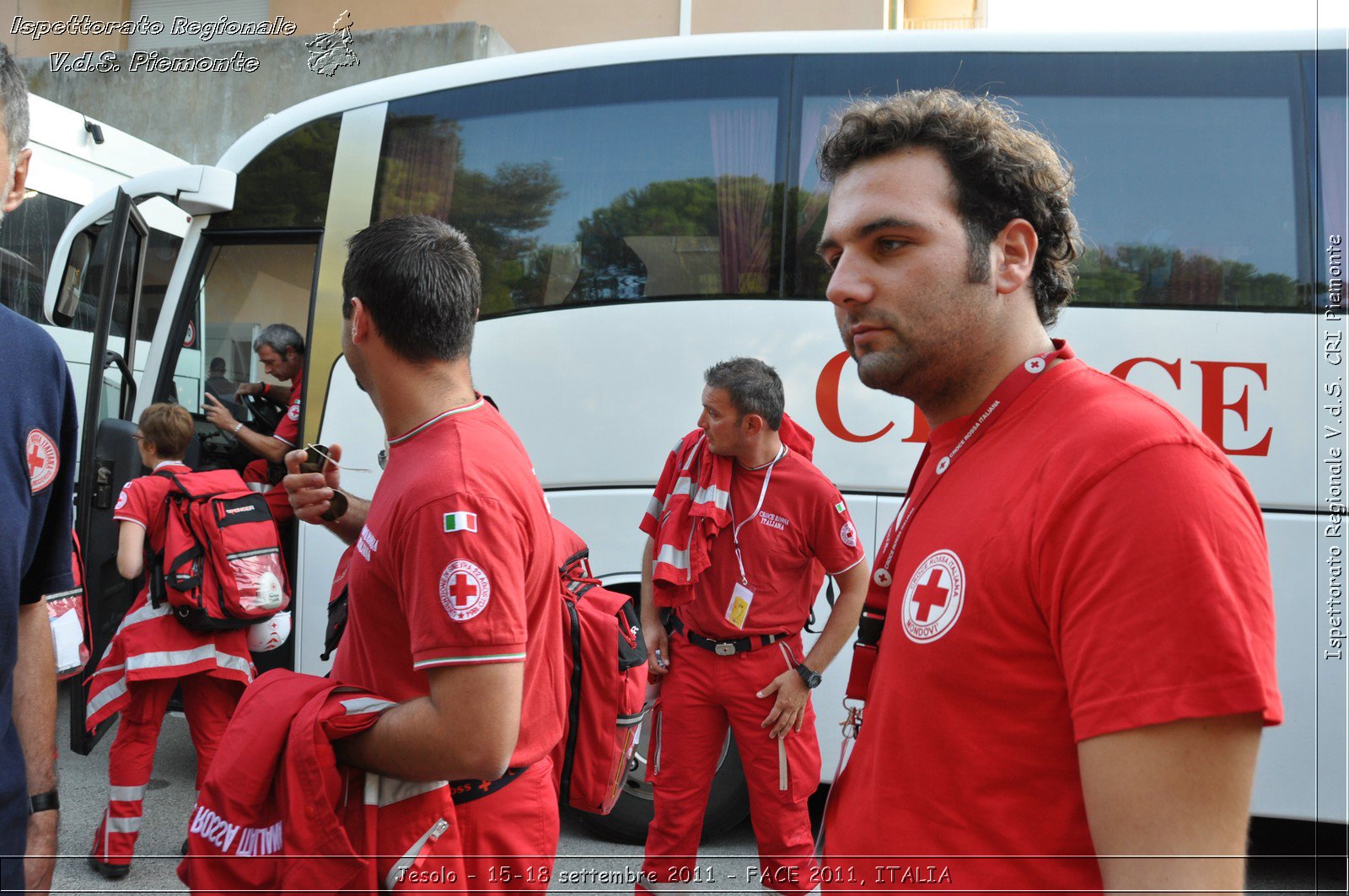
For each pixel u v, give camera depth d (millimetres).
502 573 1581
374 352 1762
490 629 1543
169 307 5074
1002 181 1287
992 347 1305
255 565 3814
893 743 1214
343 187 4883
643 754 4289
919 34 4570
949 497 1261
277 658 4742
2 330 1627
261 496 4012
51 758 1805
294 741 1562
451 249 1791
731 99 4625
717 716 3223
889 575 1476
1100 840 990
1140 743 962
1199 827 942
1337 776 3939
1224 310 4180
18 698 1768
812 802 4895
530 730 1832
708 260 4543
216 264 5109
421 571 1571
